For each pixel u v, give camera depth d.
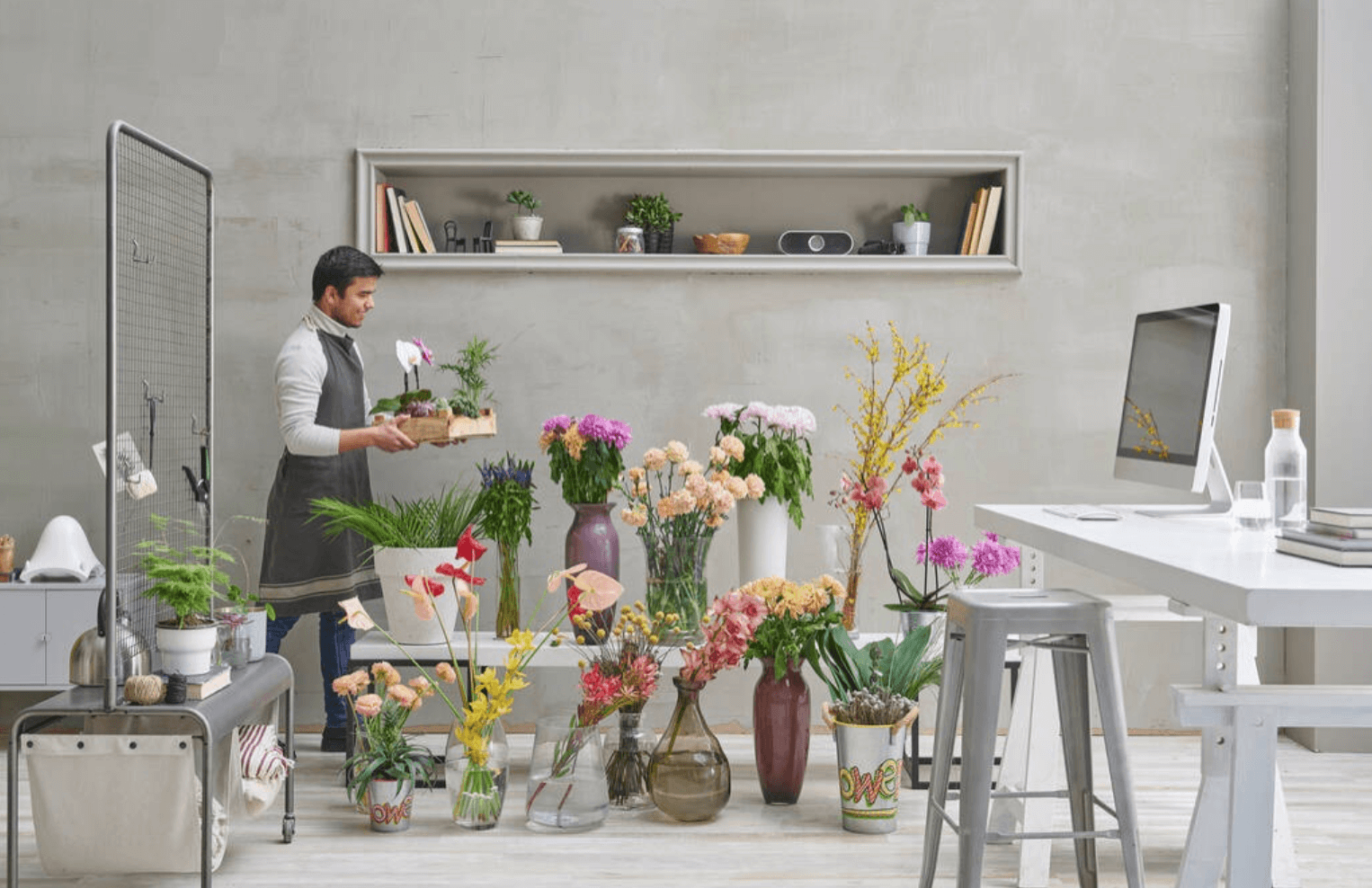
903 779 4.08
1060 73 4.78
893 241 4.91
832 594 3.79
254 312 4.71
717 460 3.98
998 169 4.78
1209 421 3.05
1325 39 4.58
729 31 4.75
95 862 2.88
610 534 4.09
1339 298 4.58
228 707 2.99
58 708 2.84
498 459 4.74
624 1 4.73
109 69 4.69
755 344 4.77
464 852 3.38
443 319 4.75
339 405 4.37
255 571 4.70
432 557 4.01
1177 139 4.79
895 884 3.14
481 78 4.72
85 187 4.69
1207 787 2.28
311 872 3.22
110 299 2.85
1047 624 2.48
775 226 4.91
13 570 4.48
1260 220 4.80
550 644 4.00
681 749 3.64
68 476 4.70
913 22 4.76
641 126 4.74
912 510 4.78
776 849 3.40
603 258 4.70
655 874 3.20
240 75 4.70
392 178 4.88
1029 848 3.14
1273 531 2.78
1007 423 4.80
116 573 2.94
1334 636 4.56
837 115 4.76
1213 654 2.07
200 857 2.89
